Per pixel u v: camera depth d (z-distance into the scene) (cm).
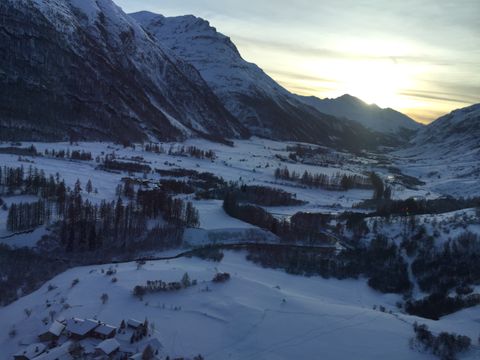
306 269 16600
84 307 12625
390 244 18050
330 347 11200
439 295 14362
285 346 11238
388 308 14312
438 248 16988
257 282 14588
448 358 10612
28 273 15162
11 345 11238
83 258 16800
